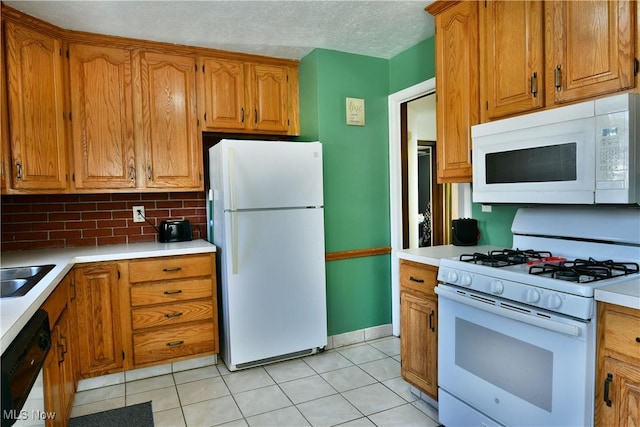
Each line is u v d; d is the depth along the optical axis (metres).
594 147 1.54
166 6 2.31
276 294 2.85
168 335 2.73
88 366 2.53
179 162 2.97
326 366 2.84
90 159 2.72
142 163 2.87
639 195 1.49
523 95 1.90
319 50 3.04
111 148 2.78
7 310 1.27
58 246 2.88
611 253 1.79
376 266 3.37
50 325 1.70
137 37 2.77
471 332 1.85
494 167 1.96
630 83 1.50
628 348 1.30
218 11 2.39
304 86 3.25
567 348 1.44
